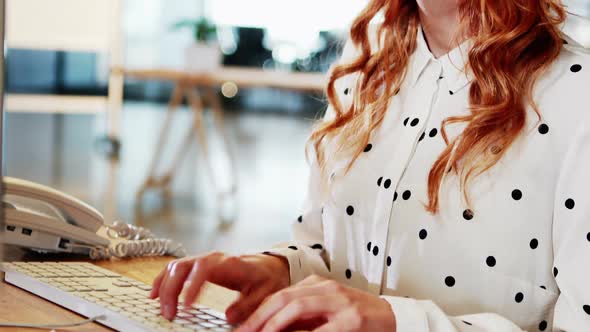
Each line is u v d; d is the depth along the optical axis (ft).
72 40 19.44
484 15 3.38
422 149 3.55
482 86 3.36
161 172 23.00
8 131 29.27
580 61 3.28
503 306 3.30
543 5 3.38
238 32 39.86
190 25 18.69
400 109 3.72
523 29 3.30
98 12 19.47
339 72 4.04
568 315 3.01
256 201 19.81
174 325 2.83
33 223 4.35
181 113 40.01
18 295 3.48
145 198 19.12
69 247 4.48
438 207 3.41
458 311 3.38
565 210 3.12
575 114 3.18
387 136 3.71
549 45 3.35
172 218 17.08
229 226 16.72
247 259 3.37
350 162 3.75
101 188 19.74
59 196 4.40
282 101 47.24
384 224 3.57
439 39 3.71
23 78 33.63
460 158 3.35
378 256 3.60
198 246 14.70
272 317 2.67
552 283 3.27
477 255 3.32
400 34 3.84
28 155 24.21
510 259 3.27
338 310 2.63
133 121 34.86
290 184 22.59
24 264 3.79
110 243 4.62
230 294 3.82
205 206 18.71
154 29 36.83
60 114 35.40
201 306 3.18
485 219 3.30
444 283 3.40
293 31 36.78
